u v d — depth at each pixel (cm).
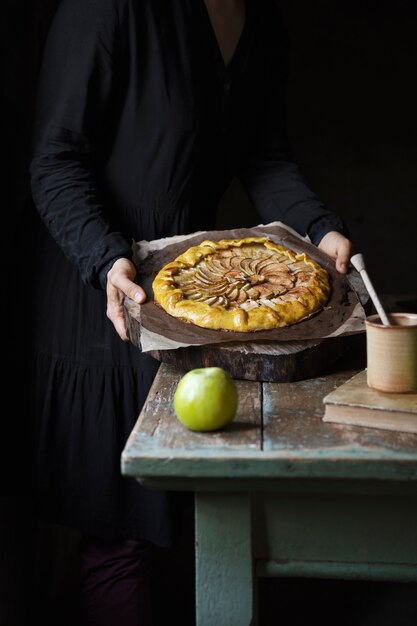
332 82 455
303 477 115
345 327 161
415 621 241
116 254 172
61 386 190
